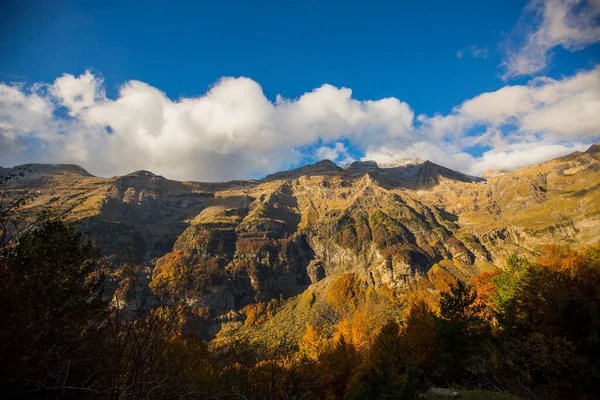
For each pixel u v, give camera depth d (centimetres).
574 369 2453
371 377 3002
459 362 3009
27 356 755
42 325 859
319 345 4609
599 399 2297
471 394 2280
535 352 2677
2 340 761
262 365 1538
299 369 1933
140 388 818
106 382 867
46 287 956
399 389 2348
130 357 826
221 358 1739
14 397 841
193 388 1021
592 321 2541
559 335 2742
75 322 962
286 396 1420
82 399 886
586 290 3145
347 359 4109
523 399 2375
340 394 3916
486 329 3259
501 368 2734
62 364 848
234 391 1168
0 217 1105
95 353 877
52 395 868
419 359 3369
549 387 2523
